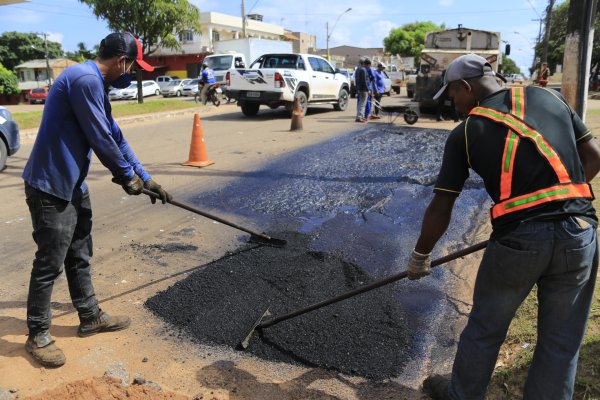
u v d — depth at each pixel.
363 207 5.72
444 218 2.22
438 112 13.03
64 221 2.77
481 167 2.09
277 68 14.12
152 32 17.58
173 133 11.59
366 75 12.61
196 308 3.49
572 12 6.12
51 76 52.94
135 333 3.23
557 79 45.69
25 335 3.14
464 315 3.48
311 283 3.79
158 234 4.98
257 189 6.48
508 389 2.61
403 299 3.69
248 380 2.79
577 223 1.97
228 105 19.52
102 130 2.69
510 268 2.03
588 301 2.14
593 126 11.50
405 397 2.66
